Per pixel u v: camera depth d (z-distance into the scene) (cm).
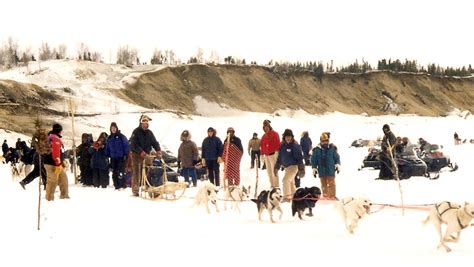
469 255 812
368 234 1011
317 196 1245
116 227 1109
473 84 17200
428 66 17050
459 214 846
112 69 11944
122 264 786
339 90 14350
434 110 15162
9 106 8325
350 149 4781
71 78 11106
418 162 2138
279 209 1213
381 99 14650
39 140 1141
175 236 1012
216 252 862
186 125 8350
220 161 1897
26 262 805
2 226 1082
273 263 780
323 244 921
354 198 1030
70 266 779
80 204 1450
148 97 11044
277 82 13400
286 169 1519
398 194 1653
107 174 2109
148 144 1755
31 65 11912
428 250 855
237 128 8506
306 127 9025
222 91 12175
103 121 8275
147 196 1720
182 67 12438
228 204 1513
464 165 2731
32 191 1795
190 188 1989
